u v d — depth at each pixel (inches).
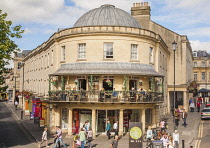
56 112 992.9
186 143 756.0
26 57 1966.0
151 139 714.8
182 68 1424.7
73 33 964.0
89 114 967.6
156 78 1074.7
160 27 1429.6
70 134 921.5
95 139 869.2
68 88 941.8
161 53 1168.8
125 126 973.2
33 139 903.1
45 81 1263.5
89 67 935.7
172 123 1087.0
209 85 2883.9
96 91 883.4
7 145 793.6
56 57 1060.5
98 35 945.5
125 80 898.7
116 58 944.9
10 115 1648.6
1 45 676.7
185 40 1418.6
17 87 2869.1
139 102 895.7
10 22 717.9
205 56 3088.1
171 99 1529.3
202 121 1115.3
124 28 953.5
